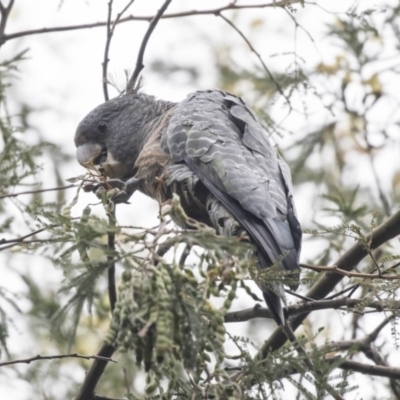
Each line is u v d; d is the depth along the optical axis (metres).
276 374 7.61
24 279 13.96
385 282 8.88
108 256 6.92
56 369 14.41
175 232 6.98
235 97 11.08
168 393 7.58
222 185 9.60
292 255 8.80
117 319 6.82
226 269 7.04
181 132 10.35
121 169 12.52
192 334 6.76
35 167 12.00
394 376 10.27
